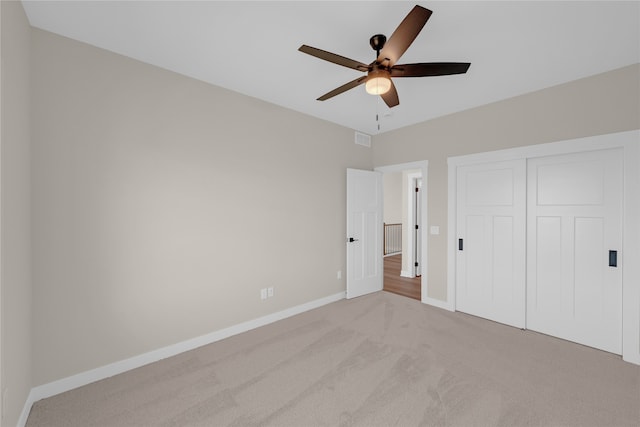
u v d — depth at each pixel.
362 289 4.32
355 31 2.02
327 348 2.66
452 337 2.88
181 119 2.62
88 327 2.15
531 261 3.04
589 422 1.73
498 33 2.02
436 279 3.80
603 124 2.57
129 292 2.34
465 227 3.53
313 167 3.77
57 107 2.02
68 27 1.97
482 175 3.38
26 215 1.82
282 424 1.73
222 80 2.76
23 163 1.77
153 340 2.46
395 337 2.88
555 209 2.89
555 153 2.83
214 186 2.83
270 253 3.30
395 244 8.73
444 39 2.09
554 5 1.74
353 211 4.18
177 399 1.96
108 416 1.80
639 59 2.36
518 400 1.93
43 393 1.97
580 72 2.58
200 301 2.74
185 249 2.64
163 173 2.51
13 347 1.58
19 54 1.69
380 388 2.06
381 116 3.75
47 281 1.98
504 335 2.92
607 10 1.78
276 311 3.37
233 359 2.48
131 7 1.77
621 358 2.46
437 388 2.06
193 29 2.00
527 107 3.01
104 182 2.22
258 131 3.19
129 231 2.33
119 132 2.29
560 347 2.66
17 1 1.66
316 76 2.69
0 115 1.38
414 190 5.55
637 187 2.41
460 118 3.54
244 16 1.87
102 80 2.21
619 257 2.54
